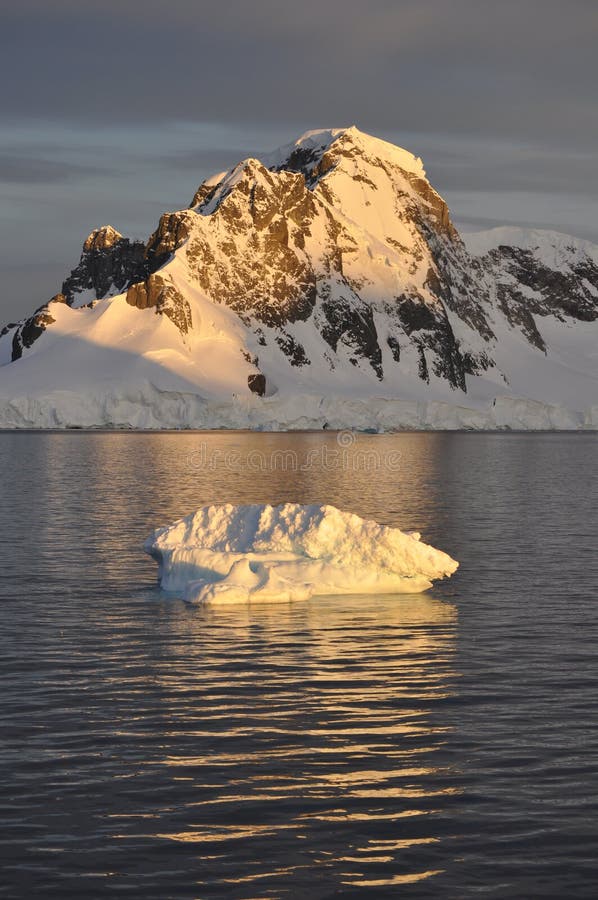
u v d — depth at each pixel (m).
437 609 45.72
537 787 24.94
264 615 44.06
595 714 30.44
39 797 24.31
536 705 31.34
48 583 52.25
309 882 20.56
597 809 23.69
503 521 83.69
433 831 22.61
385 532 49.09
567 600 48.22
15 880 20.58
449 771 25.91
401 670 35.38
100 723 29.59
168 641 39.53
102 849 21.78
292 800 24.16
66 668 35.69
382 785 25.03
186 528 51.06
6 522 80.31
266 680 34.09
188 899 19.95
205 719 29.98
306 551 49.19
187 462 172.62
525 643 39.44
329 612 44.66
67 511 89.00
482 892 20.22
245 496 106.31
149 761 26.58
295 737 28.39
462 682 33.91
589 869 21.05
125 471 148.50
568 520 84.50
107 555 62.03
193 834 22.45
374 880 20.62
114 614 44.50
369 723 29.59
